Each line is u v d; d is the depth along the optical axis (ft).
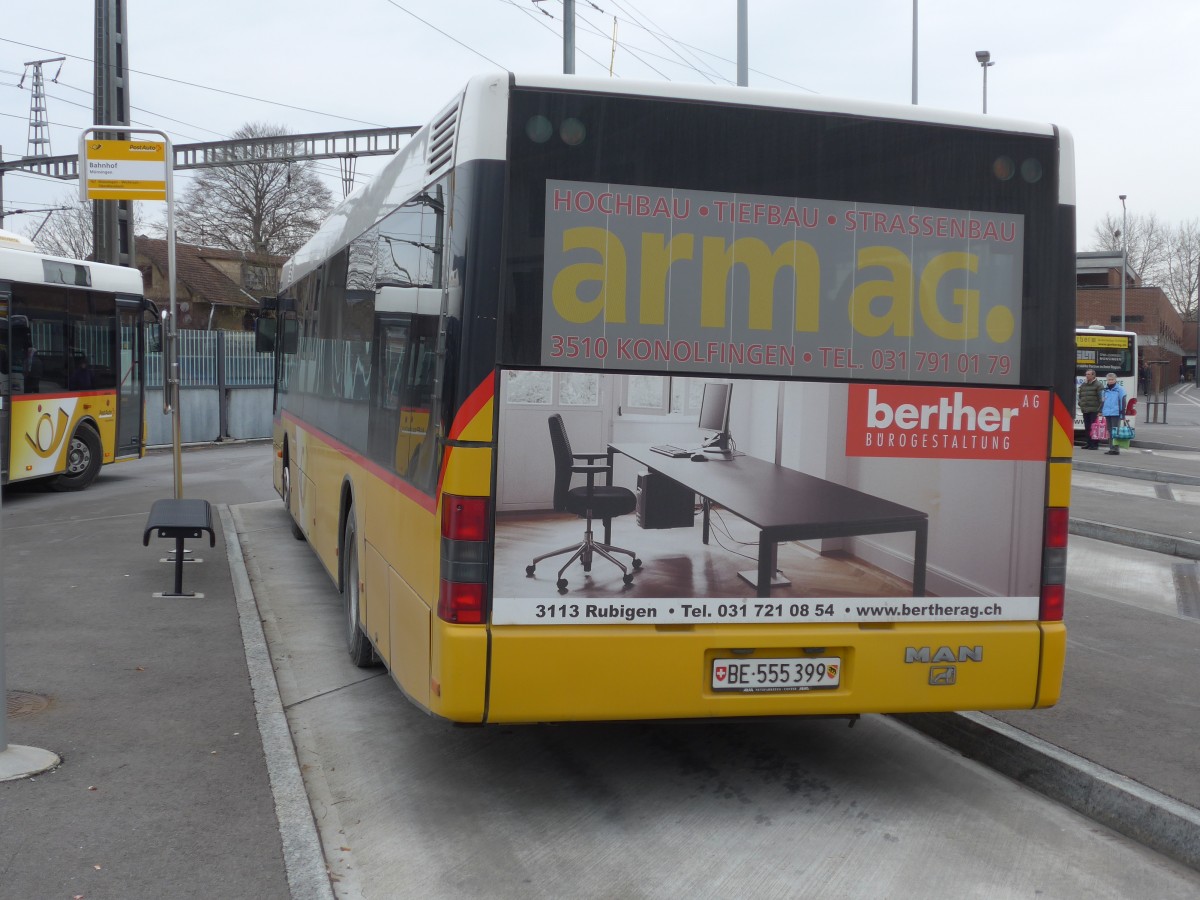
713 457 14.71
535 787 16.78
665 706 14.53
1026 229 15.65
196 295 203.00
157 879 12.99
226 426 86.79
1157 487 65.26
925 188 15.30
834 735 19.53
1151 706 20.57
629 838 14.94
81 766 16.60
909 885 13.69
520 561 14.25
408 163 18.35
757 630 14.83
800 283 14.94
